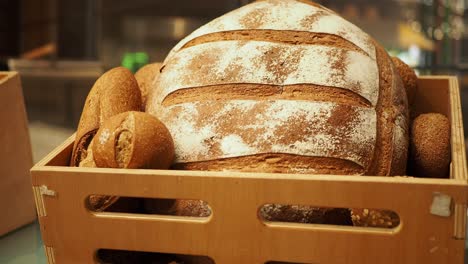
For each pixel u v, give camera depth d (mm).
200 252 644
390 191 599
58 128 1454
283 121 700
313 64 729
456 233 593
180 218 647
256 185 620
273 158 693
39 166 672
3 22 1683
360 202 605
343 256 620
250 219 626
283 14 780
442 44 1415
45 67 1410
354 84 728
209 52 758
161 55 1646
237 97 724
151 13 1637
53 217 667
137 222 654
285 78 724
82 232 665
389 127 740
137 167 674
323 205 611
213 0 1518
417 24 1503
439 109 972
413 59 1466
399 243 607
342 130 702
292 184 613
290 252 627
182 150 719
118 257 716
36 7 1668
